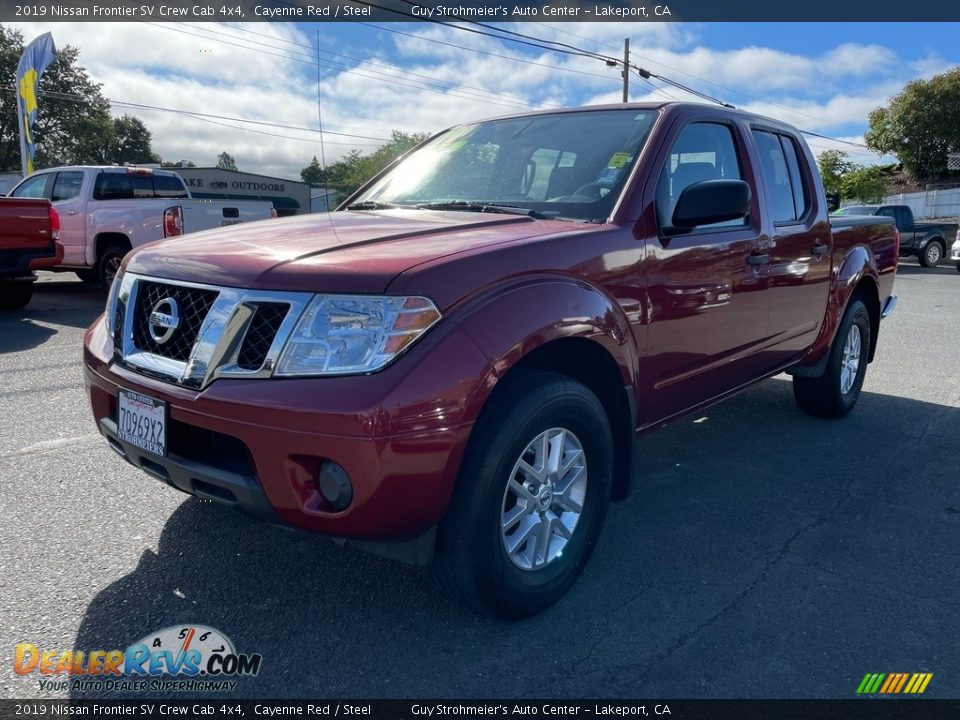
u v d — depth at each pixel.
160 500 3.52
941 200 35.00
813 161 4.58
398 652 2.45
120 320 2.70
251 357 2.26
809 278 4.32
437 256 2.36
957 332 9.09
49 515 3.34
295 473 2.17
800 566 3.09
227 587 2.80
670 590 2.88
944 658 2.47
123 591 2.75
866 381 6.42
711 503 3.72
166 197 11.46
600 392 2.99
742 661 2.44
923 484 4.02
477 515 2.34
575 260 2.68
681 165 3.40
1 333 7.55
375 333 2.16
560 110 3.81
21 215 8.13
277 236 2.74
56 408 4.95
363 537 2.21
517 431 2.39
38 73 17.73
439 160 3.86
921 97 40.00
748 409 5.44
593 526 2.84
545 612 2.71
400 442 2.11
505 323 2.34
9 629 2.50
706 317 3.38
